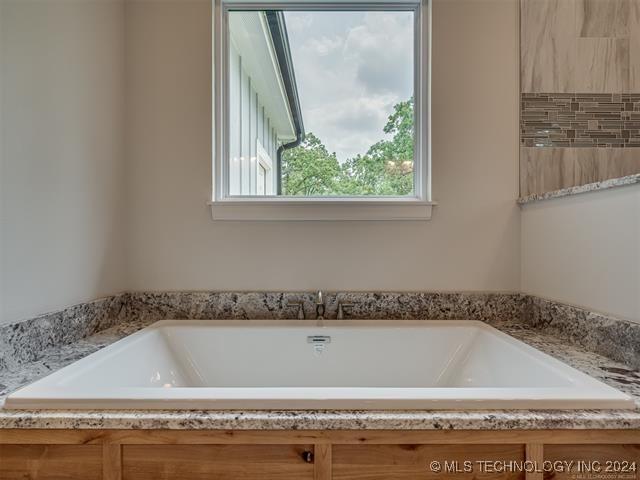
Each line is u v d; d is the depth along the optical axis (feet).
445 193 4.56
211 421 2.06
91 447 2.10
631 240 2.95
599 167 4.53
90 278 3.94
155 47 4.56
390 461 2.08
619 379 2.62
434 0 4.54
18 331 2.97
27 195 3.14
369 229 4.55
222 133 4.79
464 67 4.55
